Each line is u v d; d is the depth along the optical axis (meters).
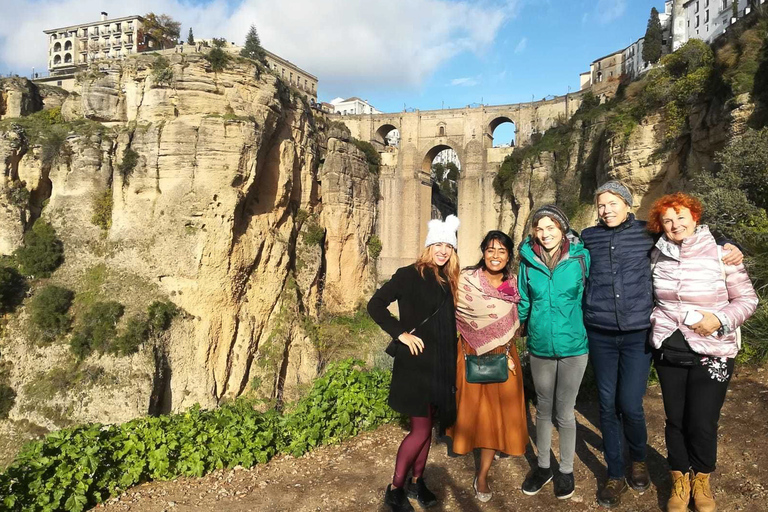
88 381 29.72
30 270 32.91
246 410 8.80
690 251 4.87
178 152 33.66
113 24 95.94
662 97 31.02
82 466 6.59
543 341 5.36
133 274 33.66
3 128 34.59
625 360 5.20
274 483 6.87
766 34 23.55
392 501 5.37
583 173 46.81
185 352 33.31
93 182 34.75
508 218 60.56
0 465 27.91
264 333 39.16
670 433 5.07
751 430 6.71
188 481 7.09
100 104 35.94
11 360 30.59
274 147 40.28
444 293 5.37
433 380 5.20
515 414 5.50
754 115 21.62
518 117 63.41
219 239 33.97
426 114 67.25
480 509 5.62
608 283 5.17
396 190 66.81
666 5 67.38
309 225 47.12
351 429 8.37
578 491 5.77
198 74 34.44
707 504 4.91
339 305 50.84
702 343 4.71
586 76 79.56
